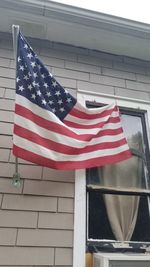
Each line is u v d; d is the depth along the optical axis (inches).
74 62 149.0
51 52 148.0
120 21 147.3
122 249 110.7
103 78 149.6
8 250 99.3
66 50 151.5
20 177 111.5
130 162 131.6
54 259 101.7
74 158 108.0
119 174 127.2
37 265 99.3
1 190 107.8
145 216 120.3
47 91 113.7
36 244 102.3
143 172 131.0
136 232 116.0
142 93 152.7
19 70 104.1
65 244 104.7
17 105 99.7
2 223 102.7
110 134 122.0
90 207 116.2
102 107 129.6
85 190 117.0
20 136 96.7
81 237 107.2
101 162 113.3
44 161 98.8
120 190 122.3
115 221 116.0
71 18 142.3
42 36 149.2
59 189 113.6
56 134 105.1
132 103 146.9
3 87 130.3
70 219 109.4
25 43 109.7
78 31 146.9
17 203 107.0
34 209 107.7
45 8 138.3
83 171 120.2
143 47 156.9
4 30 145.9
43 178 113.8
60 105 117.1
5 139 117.9
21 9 137.1
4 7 135.7
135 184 126.8
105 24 146.0
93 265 103.3
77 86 142.5
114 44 154.5
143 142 139.3
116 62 157.5
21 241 101.4
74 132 113.0
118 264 95.6
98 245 109.2
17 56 105.7
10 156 114.8
